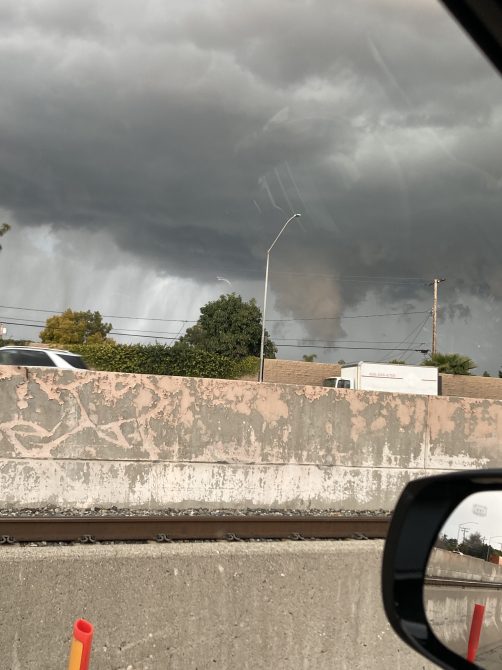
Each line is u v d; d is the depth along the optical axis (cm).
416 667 417
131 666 354
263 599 382
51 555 350
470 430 910
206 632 369
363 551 407
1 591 339
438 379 4084
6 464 698
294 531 708
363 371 3978
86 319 7381
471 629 200
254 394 802
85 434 728
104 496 728
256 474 795
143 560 362
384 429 865
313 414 829
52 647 345
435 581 193
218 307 6612
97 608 353
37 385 716
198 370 4697
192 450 769
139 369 4556
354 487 842
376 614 408
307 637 389
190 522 666
